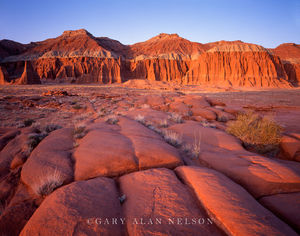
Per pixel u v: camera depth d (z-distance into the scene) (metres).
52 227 1.68
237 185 2.45
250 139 5.27
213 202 2.00
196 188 2.32
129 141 4.04
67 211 1.85
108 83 107.06
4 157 4.11
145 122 7.34
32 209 2.40
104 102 18.59
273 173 2.76
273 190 2.48
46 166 3.19
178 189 2.33
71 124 9.04
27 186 2.91
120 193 2.39
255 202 2.06
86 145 3.79
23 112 13.54
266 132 5.08
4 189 2.96
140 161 3.18
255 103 22.52
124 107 13.55
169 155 3.40
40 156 3.60
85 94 31.92
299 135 5.25
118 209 2.02
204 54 102.12
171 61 125.69
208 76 96.06
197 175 2.62
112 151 3.45
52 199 2.05
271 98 29.31
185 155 4.21
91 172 2.92
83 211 1.87
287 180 2.55
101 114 10.52
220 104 13.32
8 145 4.76
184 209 1.96
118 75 112.00
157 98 14.70
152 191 2.29
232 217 1.77
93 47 131.88
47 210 1.88
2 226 2.13
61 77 105.19
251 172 2.88
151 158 3.27
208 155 3.92
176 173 2.92
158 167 3.16
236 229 1.65
